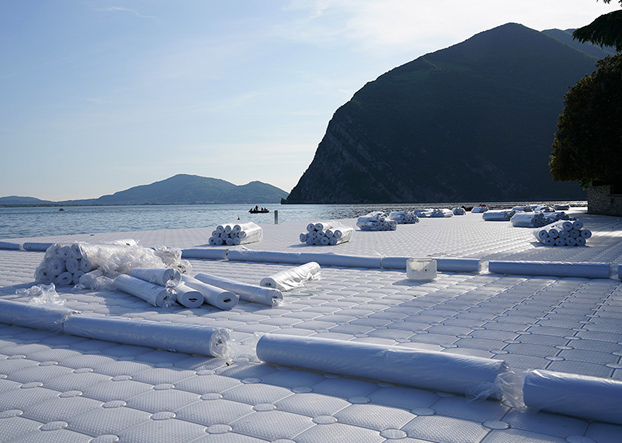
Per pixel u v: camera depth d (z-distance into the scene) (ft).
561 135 112.98
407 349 12.17
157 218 219.00
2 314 18.67
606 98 100.27
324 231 51.83
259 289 22.15
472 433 9.34
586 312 19.60
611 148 99.35
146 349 15.55
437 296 23.44
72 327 17.13
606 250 42.04
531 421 9.89
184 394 11.61
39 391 11.91
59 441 9.20
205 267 36.06
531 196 501.56
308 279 28.30
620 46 63.57
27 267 37.37
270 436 9.30
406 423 9.82
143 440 9.21
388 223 73.00
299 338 13.52
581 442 8.94
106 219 212.02
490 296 23.29
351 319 18.92
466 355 12.75
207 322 19.02
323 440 9.10
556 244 47.16
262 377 12.78
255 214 234.99
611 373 12.46
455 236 60.34
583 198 498.69
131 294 25.05
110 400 11.28
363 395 11.43
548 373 10.45
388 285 26.94
